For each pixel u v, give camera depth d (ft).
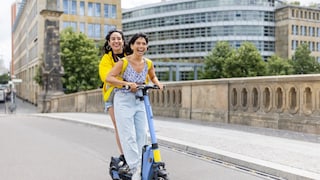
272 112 37.32
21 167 23.63
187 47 355.15
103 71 18.06
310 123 33.19
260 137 32.65
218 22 341.00
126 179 17.04
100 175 21.40
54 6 138.31
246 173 21.63
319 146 27.76
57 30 138.82
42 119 67.92
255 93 39.83
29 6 292.40
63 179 20.53
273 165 21.47
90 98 92.53
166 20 368.48
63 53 168.66
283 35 347.77
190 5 353.72
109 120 55.67
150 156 15.02
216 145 28.76
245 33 341.00
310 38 360.69
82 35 174.70
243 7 339.77
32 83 268.62
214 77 226.38
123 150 16.31
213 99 45.91
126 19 403.54
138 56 16.44
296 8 348.59
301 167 20.98
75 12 235.20
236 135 34.24
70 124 54.39
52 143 34.04
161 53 371.56
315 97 32.65
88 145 32.83
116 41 18.06
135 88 15.43
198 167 23.31
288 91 35.40
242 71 218.18
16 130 45.50
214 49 232.12
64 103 118.62
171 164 24.27
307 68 280.72
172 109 53.98
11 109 179.73
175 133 36.29
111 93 17.60
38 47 232.32
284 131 35.50
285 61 258.16
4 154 28.22
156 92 57.93
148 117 15.24
